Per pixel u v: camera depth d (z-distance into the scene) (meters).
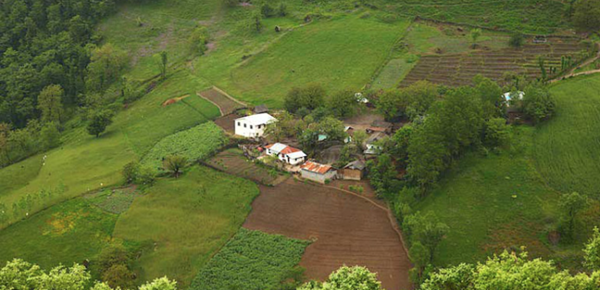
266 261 84.75
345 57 185.25
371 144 114.00
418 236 77.94
